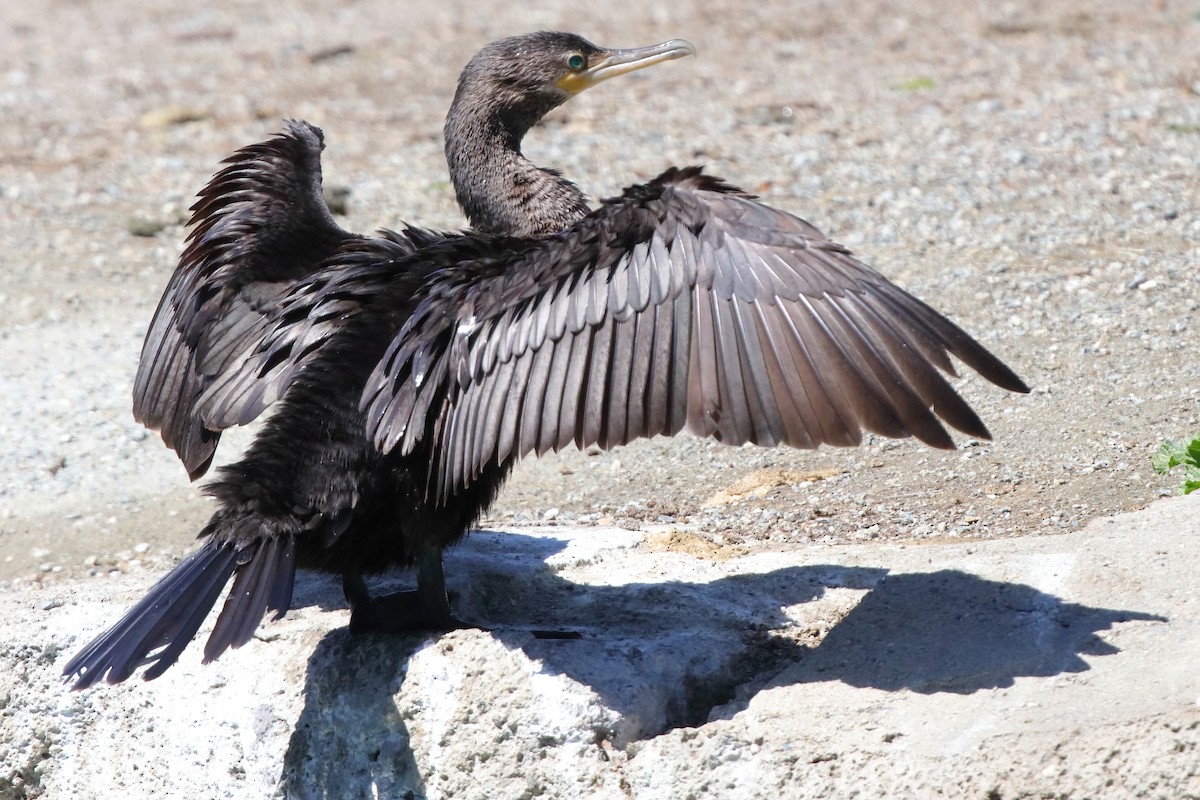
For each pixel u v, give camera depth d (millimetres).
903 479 11609
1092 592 8641
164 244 19984
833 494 11562
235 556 8422
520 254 8648
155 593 8258
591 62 10609
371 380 8648
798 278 7746
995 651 8250
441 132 23922
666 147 21969
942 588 8977
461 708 8594
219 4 36500
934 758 7586
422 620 9070
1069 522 10328
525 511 12148
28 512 13359
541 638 8805
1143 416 11922
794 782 7855
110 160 23562
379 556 9023
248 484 8602
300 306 9227
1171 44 25844
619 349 7941
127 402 15586
